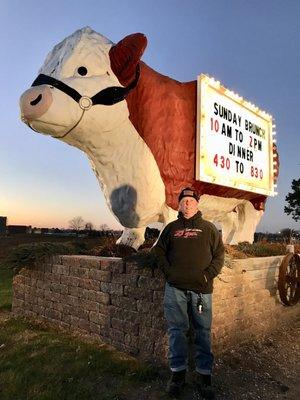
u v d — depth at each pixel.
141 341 4.43
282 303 6.07
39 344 4.82
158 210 4.76
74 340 5.02
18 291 6.58
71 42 4.44
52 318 5.80
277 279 5.95
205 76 5.07
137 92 4.64
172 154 4.72
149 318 4.38
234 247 6.29
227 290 4.83
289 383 4.06
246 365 4.42
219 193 5.54
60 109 4.09
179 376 3.56
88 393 3.54
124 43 4.36
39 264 6.12
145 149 4.62
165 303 3.71
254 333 5.34
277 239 9.52
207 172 4.98
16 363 4.21
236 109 5.79
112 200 4.82
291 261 5.99
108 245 5.76
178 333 3.62
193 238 3.61
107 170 4.80
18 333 5.38
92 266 5.14
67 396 3.49
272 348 5.07
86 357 4.37
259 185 6.31
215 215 6.15
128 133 4.61
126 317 4.64
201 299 3.60
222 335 4.70
